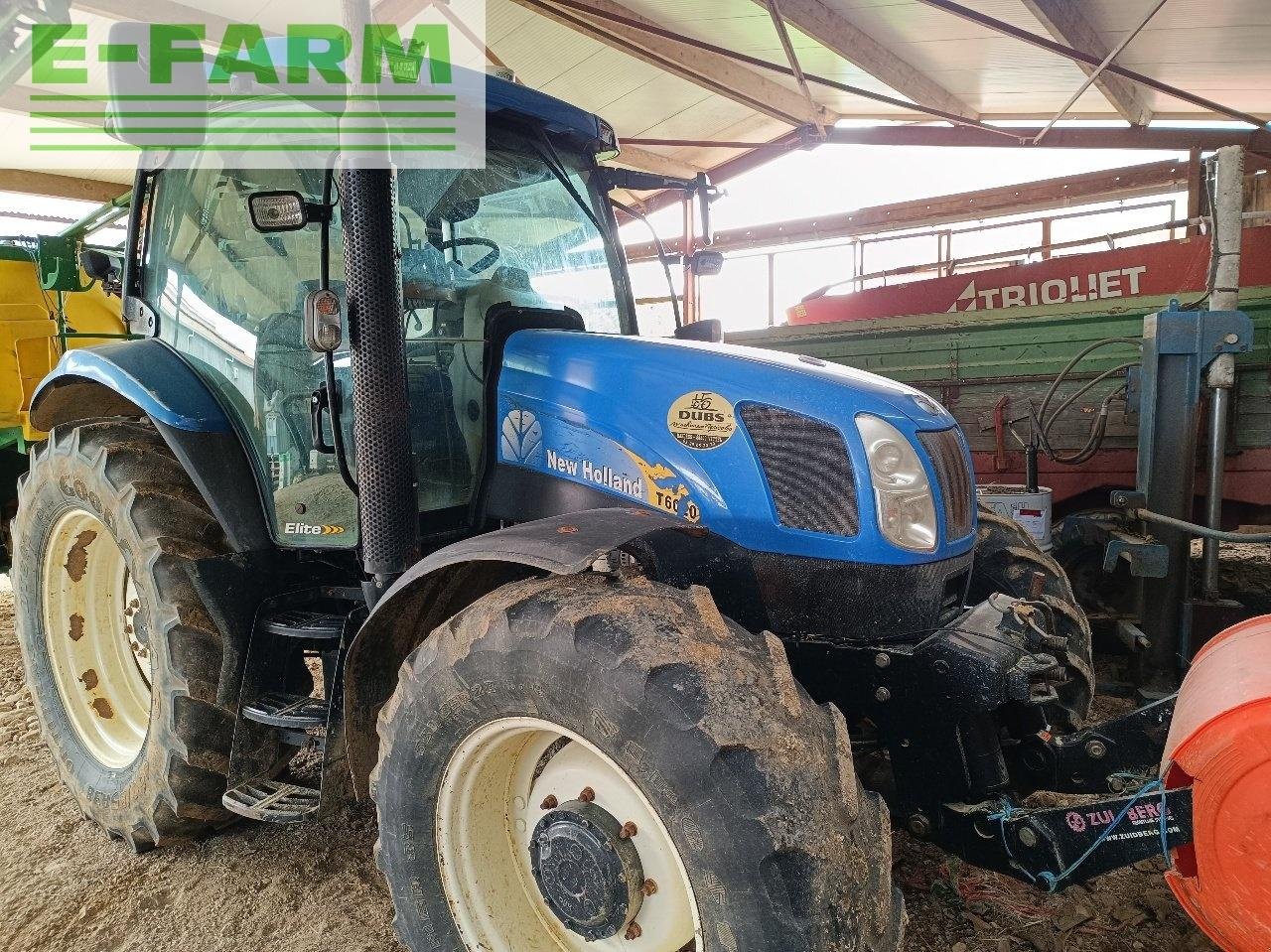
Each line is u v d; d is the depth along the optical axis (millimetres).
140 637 2770
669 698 1424
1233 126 9609
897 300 7594
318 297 1976
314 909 2273
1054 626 2410
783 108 9609
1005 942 2049
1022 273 6824
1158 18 6148
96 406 3146
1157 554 3332
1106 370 4336
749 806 1355
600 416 2180
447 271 2506
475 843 1799
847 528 1945
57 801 2898
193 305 2611
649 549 1816
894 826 2254
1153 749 2027
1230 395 4172
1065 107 7160
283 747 2439
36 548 2824
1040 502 3785
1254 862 1380
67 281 5105
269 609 2432
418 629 2055
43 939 2170
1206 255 6020
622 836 1590
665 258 3270
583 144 2926
